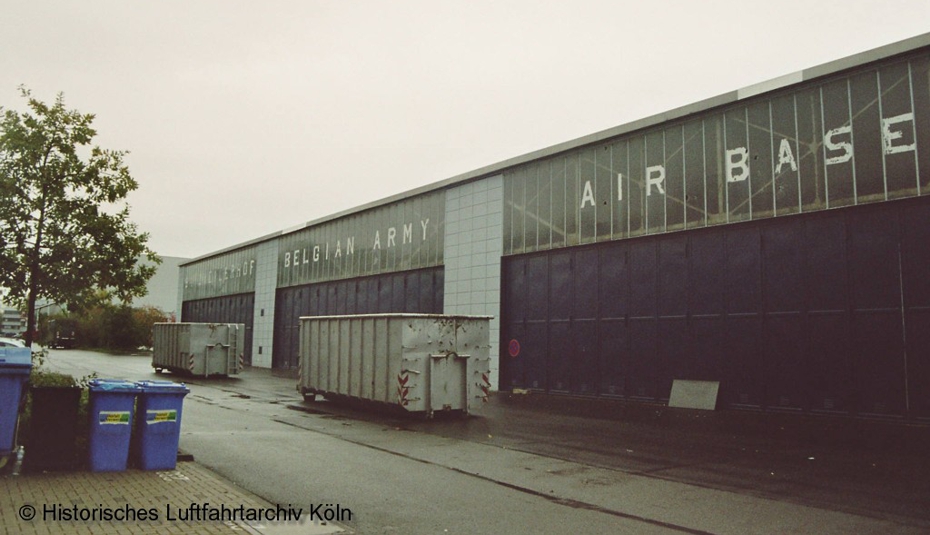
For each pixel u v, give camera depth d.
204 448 11.62
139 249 12.26
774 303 17.22
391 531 6.77
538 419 16.58
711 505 8.06
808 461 11.00
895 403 14.95
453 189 27.86
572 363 22.14
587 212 21.94
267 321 44.12
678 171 19.44
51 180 11.44
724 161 18.38
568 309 22.44
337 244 36.69
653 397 19.70
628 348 20.52
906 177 14.90
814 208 16.42
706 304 18.66
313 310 38.78
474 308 26.00
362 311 33.84
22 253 11.31
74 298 11.83
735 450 12.07
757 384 17.39
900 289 15.03
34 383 11.88
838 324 15.99
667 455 11.58
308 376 20.56
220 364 31.80
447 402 16.61
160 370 35.59
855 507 8.00
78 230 11.60
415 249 30.02
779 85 17.06
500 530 6.89
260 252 46.12
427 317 16.62
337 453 11.52
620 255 21.02
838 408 15.84
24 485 7.99
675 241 19.56
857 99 15.83
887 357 15.14
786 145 17.08
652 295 20.02
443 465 10.59
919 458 11.24
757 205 17.56
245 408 18.67
